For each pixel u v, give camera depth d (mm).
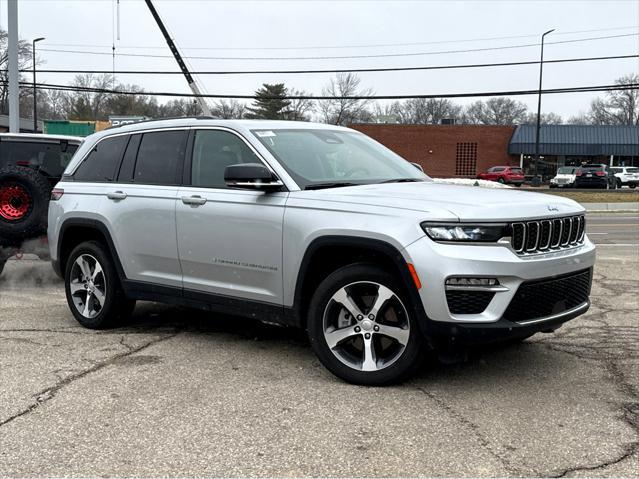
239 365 4977
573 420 3889
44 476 3223
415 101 95812
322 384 4527
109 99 80500
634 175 46250
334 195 4605
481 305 4074
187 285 5426
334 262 4738
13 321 6508
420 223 4145
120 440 3633
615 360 5090
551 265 4281
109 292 5984
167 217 5457
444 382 4555
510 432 3711
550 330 4473
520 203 4359
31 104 81062
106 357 5188
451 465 3314
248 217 4930
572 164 56656
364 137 6066
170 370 4852
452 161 56438
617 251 12281
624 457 3402
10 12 15406
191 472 3262
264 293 4934
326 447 3527
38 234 8266
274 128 5355
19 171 8172
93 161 6371
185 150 5562
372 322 4422
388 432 3713
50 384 4539
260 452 3475
